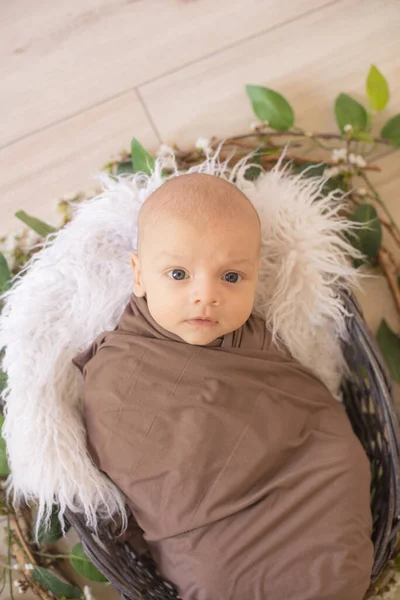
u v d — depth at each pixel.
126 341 0.91
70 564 1.09
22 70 1.19
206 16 1.20
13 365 0.95
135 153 1.04
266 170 1.13
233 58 1.20
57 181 1.18
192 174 0.87
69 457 0.89
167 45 1.19
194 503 0.84
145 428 0.87
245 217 0.82
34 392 0.92
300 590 0.79
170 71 1.20
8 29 1.19
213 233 0.79
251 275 0.84
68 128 1.19
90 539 0.87
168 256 0.80
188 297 0.80
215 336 0.84
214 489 0.84
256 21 1.19
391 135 1.13
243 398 0.88
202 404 0.86
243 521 0.83
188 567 0.83
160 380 0.88
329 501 0.83
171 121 1.19
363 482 0.86
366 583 0.81
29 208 1.18
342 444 0.88
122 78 1.19
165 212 0.81
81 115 1.19
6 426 0.92
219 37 1.20
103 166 1.18
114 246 1.00
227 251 0.80
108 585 1.08
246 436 0.86
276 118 1.13
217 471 0.85
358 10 1.20
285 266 0.99
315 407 0.92
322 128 1.19
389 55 1.20
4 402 1.04
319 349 1.03
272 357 0.94
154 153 1.18
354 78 1.19
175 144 1.17
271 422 0.87
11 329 0.96
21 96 1.19
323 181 1.02
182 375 0.88
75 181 1.18
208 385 0.88
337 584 0.79
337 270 0.98
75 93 1.19
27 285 0.98
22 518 1.07
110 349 0.92
